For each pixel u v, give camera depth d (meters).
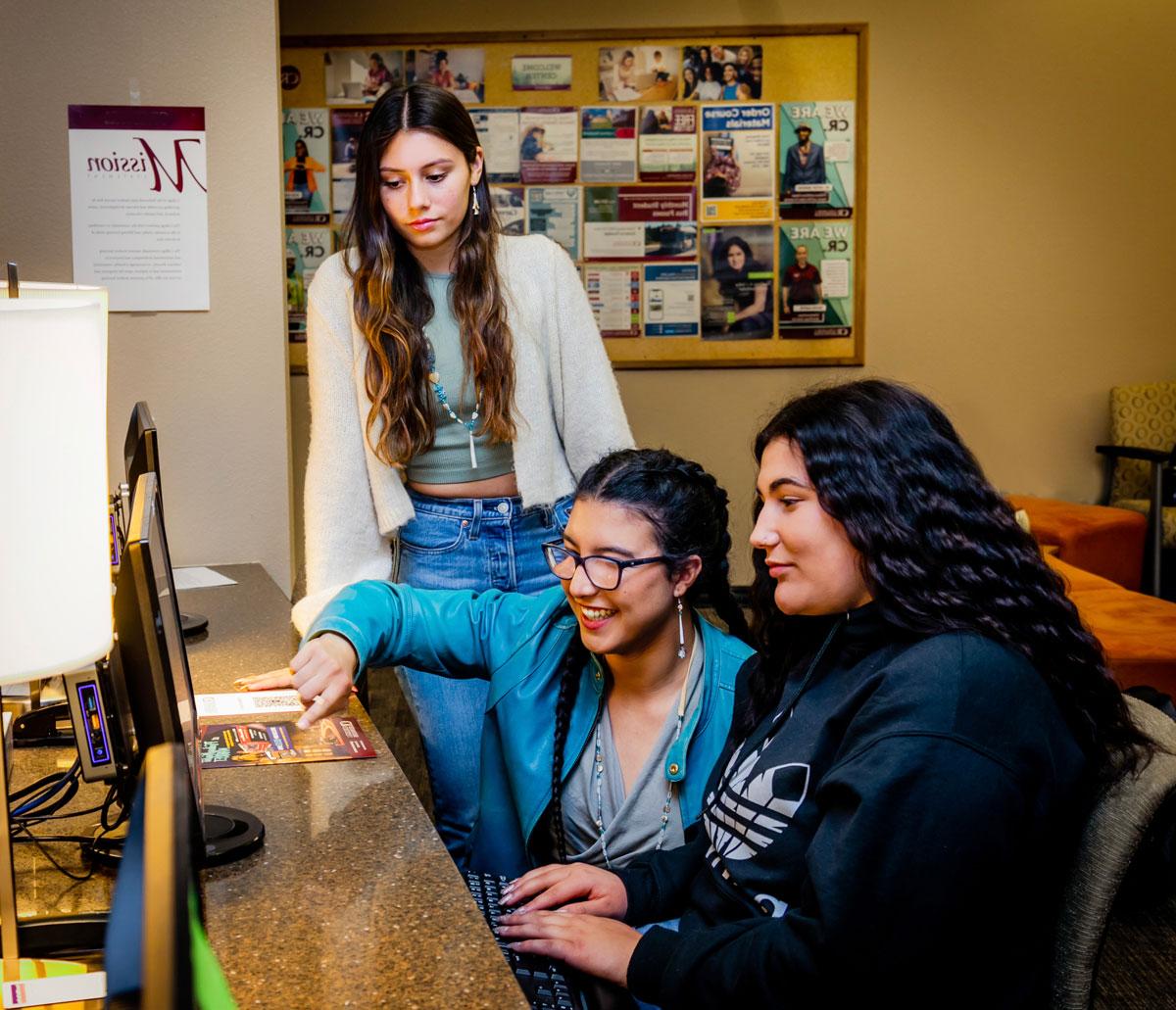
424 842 1.27
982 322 5.82
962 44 5.64
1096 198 5.78
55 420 0.97
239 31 2.65
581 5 5.55
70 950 1.09
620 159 5.64
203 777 1.47
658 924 1.47
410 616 1.75
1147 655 3.23
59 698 1.77
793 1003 1.15
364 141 2.00
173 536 2.79
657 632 1.55
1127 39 5.68
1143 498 5.75
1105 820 1.19
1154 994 2.39
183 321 2.72
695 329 5.75
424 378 2.09
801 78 5.61
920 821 1.10
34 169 2.63
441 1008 0.94
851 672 1.31
